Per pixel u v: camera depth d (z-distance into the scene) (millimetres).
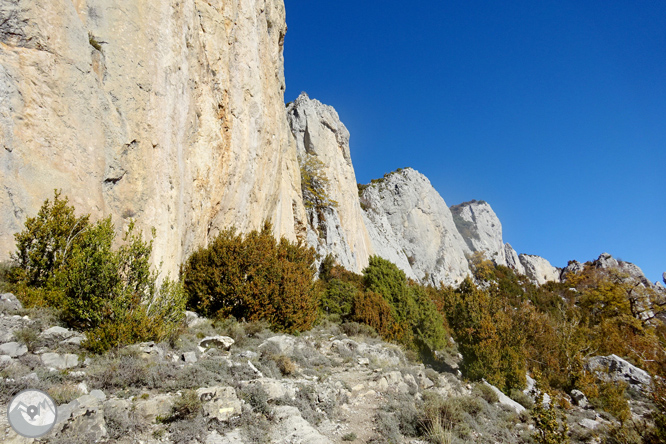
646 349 24922
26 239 7406
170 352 7469
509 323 17891
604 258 83000
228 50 15867
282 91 26859
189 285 12000
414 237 71188
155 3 11375
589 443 11844
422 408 9109
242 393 6453
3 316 6227
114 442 4590
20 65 8039
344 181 50281
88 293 6879
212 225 14773
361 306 17969
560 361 19547
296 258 16750
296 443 5645
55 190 7934
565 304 50938
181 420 5336
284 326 12516
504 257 110812
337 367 10516
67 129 8539
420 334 18891
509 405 12672
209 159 14109
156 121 10828
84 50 9164
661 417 10781
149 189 10273
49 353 5754
